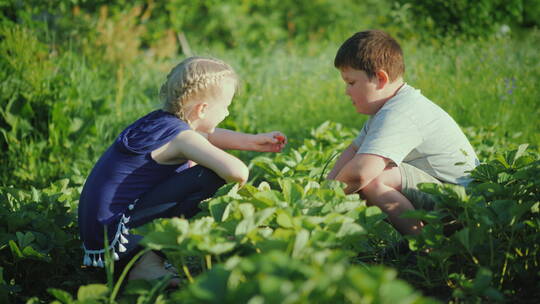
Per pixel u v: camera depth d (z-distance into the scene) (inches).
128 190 85.3
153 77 259.4
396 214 88.0
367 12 492.1
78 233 99.7
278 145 107.6
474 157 98.4
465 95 196.9
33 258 85.5
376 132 89.8
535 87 202.2
